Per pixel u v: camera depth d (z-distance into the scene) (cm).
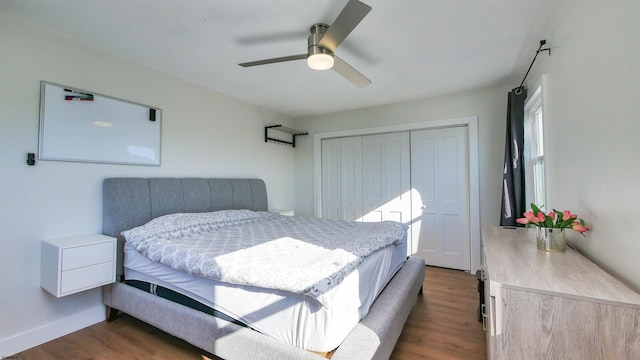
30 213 192
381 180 402
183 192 280
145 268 197
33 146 193
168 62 252
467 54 238
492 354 105
